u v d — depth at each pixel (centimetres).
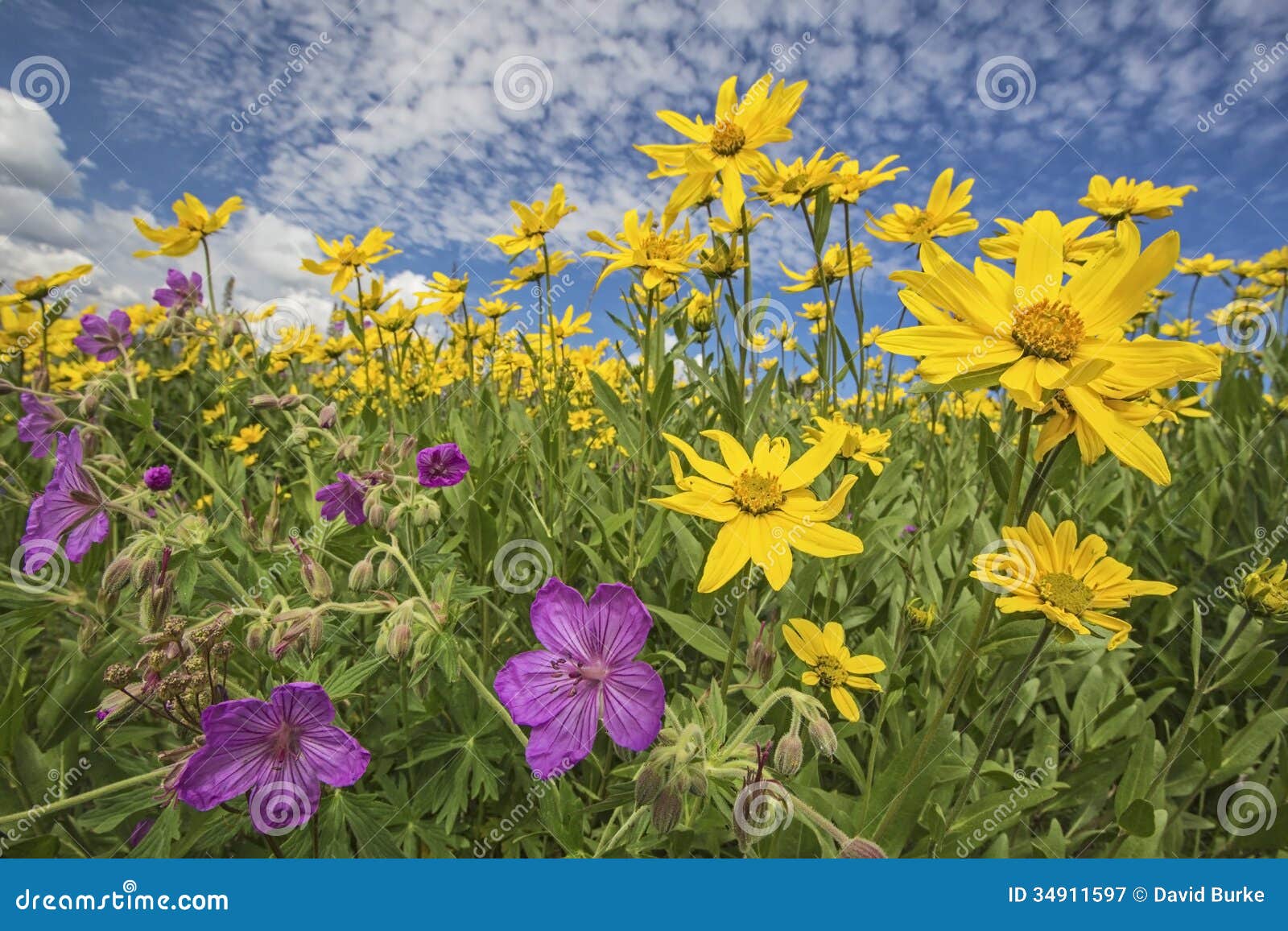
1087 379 16
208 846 20
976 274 18
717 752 18
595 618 17
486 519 26
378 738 26
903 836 21
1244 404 44
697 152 29
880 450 31
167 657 19
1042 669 30
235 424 45
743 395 30
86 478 23
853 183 35
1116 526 40
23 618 23
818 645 24
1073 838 26
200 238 34
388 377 42
